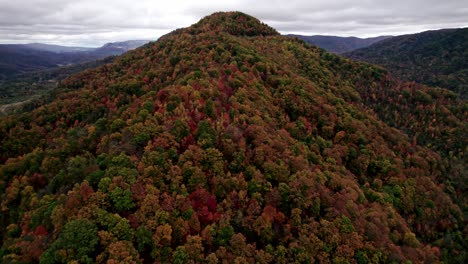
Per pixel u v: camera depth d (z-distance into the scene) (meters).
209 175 65.62
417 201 93.00
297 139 96.00
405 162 108.56
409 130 147.25
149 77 125.56
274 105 105.00
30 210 65.25
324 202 69.12
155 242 50.81
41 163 85.62
